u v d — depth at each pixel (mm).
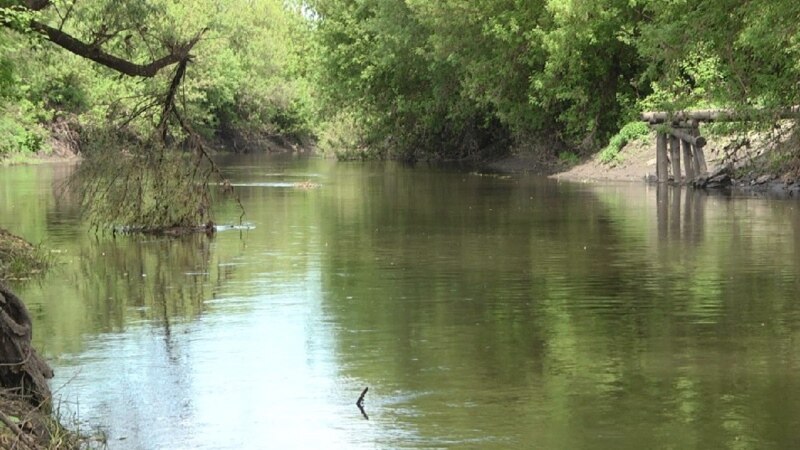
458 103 54438
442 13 47688
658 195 31875
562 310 14562
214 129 85438
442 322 13938
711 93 26734
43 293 16609
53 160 56281
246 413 10227
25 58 27641
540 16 44719
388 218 26969
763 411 9992
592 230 23312
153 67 21906
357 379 11336
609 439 9312
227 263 19406
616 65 43812
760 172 32500
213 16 75812
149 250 21359
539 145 49000
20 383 9734
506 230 23703
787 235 21609
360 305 15164
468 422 9852
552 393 10688
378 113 63125
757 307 14453
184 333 13609
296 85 92438
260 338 13266
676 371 11383
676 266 17953
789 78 24359
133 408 10445
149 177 24266
